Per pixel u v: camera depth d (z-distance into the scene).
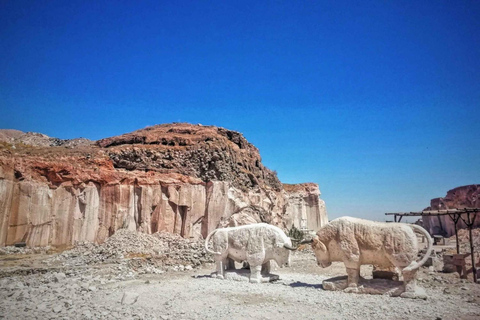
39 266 18.55
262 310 10.35
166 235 25.62
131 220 26.30
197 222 27.52
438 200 51.34
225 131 37.59
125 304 10.99
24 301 11.17
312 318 9.49
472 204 46.31
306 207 54.62
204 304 11.10
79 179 26.11
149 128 40.03
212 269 20.05
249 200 30.14
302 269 20.22
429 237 11.98
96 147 33.28
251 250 15.20
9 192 23.91
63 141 52.50
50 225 24.84
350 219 13.15
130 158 29.52
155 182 27.27
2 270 16.80
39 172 25.77
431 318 9.42
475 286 14.61
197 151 30.28
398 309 10.24
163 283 14.82
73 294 12.18
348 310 10.27
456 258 18.14
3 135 48.16
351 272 12.78
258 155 41.53
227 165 30.36
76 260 20.28
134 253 21.84
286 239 15.06
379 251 12.30
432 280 15.97
